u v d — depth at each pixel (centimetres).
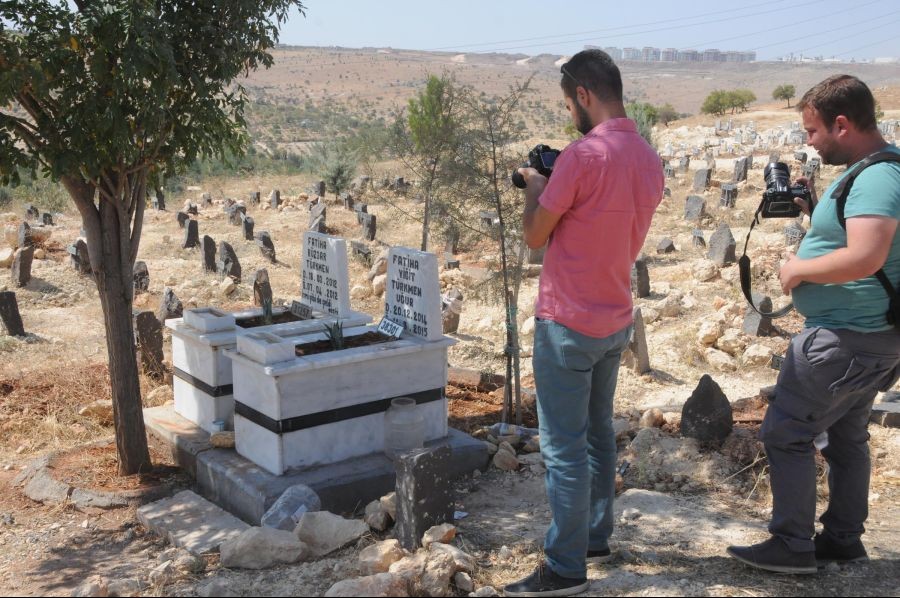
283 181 3641
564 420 353
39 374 930
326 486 558
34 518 582
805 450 358
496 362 978
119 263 622
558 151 368
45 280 1494
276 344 571
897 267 331
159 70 529
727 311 1100
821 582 364
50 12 511
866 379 341
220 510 562
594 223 332
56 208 2552
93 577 438
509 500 564
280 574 418
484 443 636
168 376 924
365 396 603
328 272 732
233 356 596
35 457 725
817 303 344
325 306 744
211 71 597
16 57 502
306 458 582
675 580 373
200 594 390
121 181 603
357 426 602
